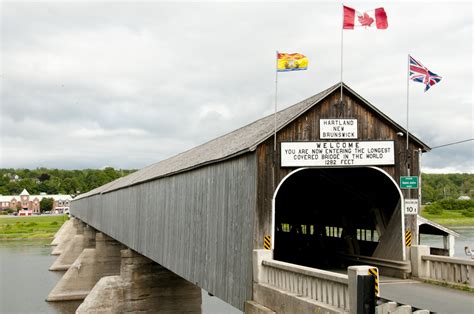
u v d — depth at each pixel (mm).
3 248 69375
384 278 12992
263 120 15898
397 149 12750
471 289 10898
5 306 33156
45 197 162875
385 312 7992
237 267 12219
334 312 8281
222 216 13445
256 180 11539
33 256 59594
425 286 11711
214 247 13930
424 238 47875
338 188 17203
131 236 26078
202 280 14789
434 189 129375
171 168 19609
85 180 183750
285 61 12359
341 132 12305
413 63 13641
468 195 132750
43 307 33125
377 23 13273
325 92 12328
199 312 25625
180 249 17203
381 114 12484
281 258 19547
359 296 7773
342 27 12945
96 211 42500
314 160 12016
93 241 50062
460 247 36125
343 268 16234
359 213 17109
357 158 12383
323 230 20625
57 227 100750
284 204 22938
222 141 17656
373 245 16219
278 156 11797
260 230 11453
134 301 24688
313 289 9250
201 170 15398
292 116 11898
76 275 36250
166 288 25234
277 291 10117
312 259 19219
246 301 11266
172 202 18531
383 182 13734
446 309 9227
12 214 154125
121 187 28938
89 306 23797
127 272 24781
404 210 12875
